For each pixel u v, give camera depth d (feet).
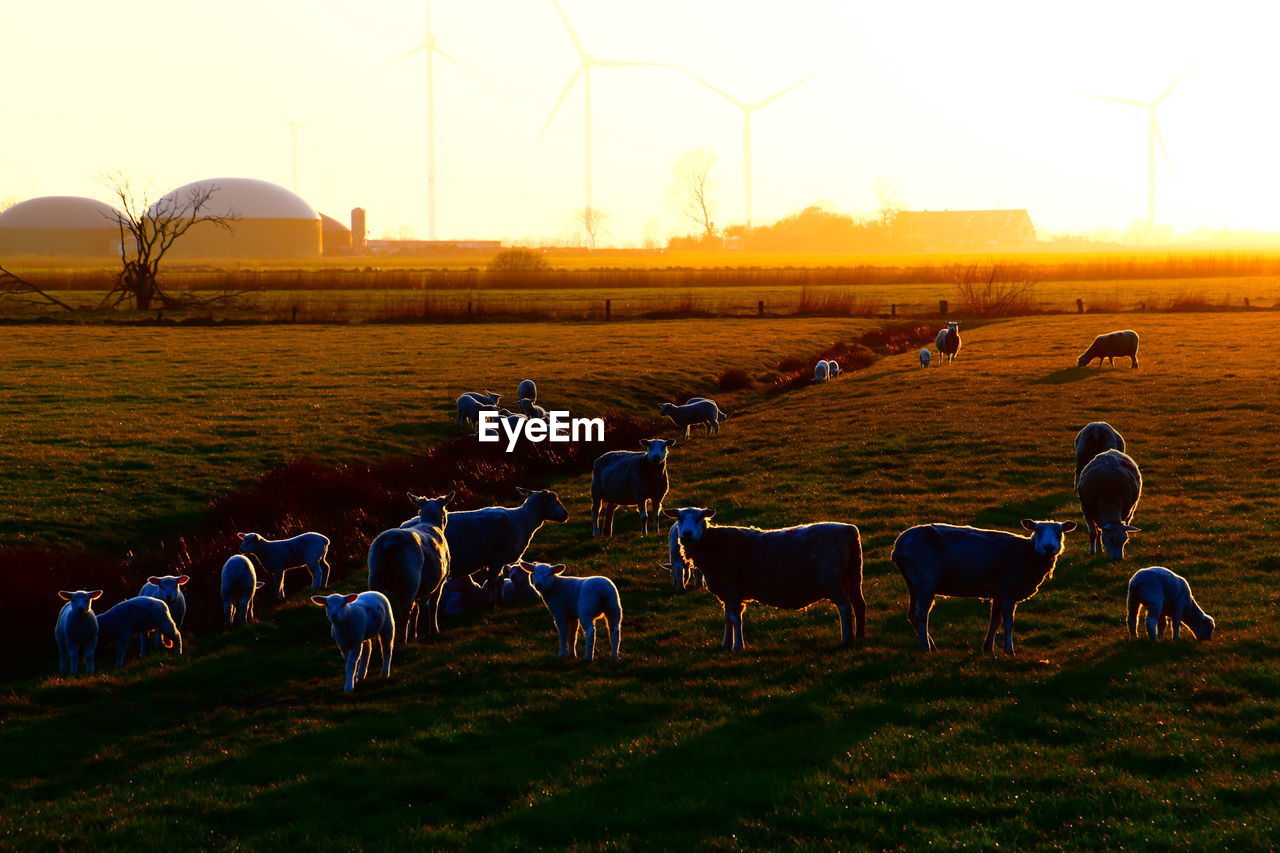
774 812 30.01
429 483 80.94
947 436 92.22
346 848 28.91
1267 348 141.90
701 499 75.41
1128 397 107.04
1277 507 64.69
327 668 46.52
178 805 32.32
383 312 221.05
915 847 27.50
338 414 101.81
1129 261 331.98
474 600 55.21
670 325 197.26
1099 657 41.37
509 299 257.55
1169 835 27.14
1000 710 36.58
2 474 72.90
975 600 51.01
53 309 228.02
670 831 29.32
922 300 250.98
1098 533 58.08
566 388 120.47
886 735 34.78
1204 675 38.14
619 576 57.72
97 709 42.11
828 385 131.34
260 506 69.10
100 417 97.50
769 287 305.32
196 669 46.26
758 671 42.27
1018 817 28.78
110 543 60.64
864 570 56.44
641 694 40.42
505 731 37.42
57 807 32.60
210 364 139.44
